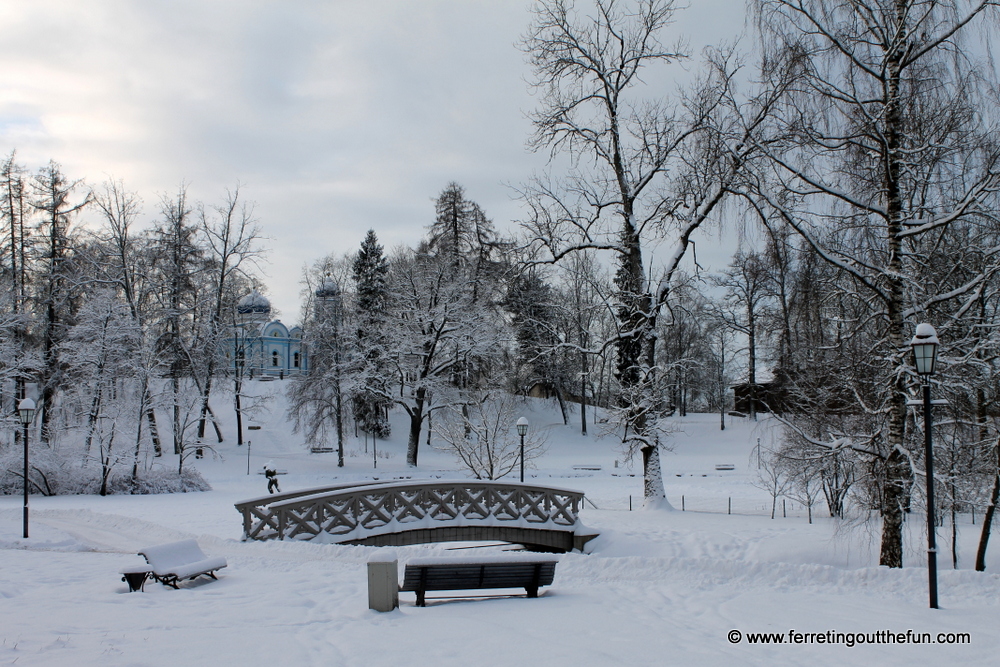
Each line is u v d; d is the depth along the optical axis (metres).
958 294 13.37
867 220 14.61
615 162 24.89
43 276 37.12
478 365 45.81
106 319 33.84
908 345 13.39
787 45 13.99
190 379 41.94
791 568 11.97
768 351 21.33
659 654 7.38
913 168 13.59
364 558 14.27
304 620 8.73
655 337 24.78
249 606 9.61
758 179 15.01
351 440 53.91
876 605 10.09
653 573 12.36
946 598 10.52
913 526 18.30
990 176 12.55
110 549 16.27
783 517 23.03
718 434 55.47
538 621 8.83
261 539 16.22
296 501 16.58
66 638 7.39
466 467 31.83
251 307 71.19
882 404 14.73
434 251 51.00
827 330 16.56
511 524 18.59
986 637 8.36
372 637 7.84
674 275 24.34
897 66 13.35
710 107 20.53
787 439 22.23
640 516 22.31
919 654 7.69
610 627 8.57
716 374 64.56
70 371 35.88
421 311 42.88
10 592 10.62
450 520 18.14
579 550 18.67
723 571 12.23
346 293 53.72
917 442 13.70
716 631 8.53
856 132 13.98
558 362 57.28
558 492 19.38
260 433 53.72
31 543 16.62
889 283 13.84
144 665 6.43
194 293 41.25
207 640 7.52
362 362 43.78
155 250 39.69
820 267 15.49
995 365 13.59
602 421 25.81
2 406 32.34
